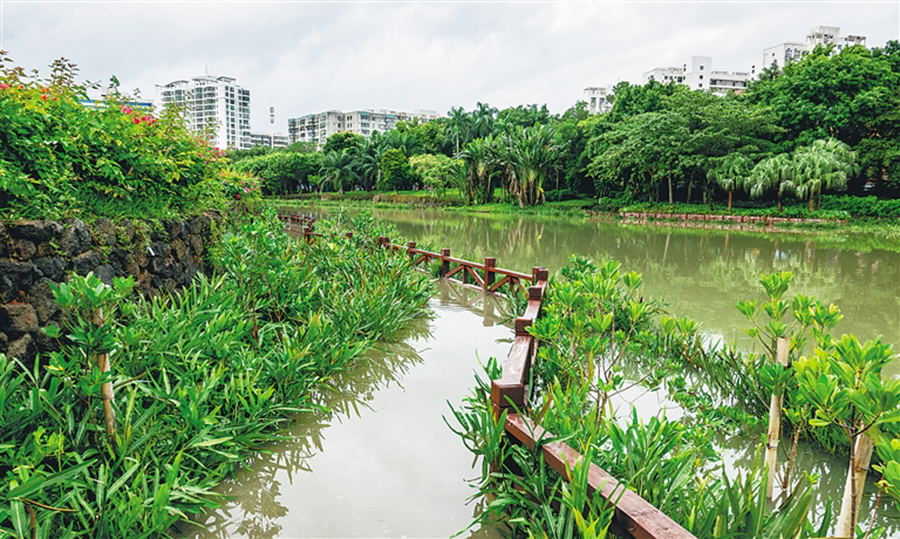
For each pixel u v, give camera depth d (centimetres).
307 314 483
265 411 318
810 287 859
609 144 3631
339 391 404
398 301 578
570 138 4166
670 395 386
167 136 500
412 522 247
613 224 2544
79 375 257
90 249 332
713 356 431
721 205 3008
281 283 486
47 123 322
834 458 307
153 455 244
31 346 271
